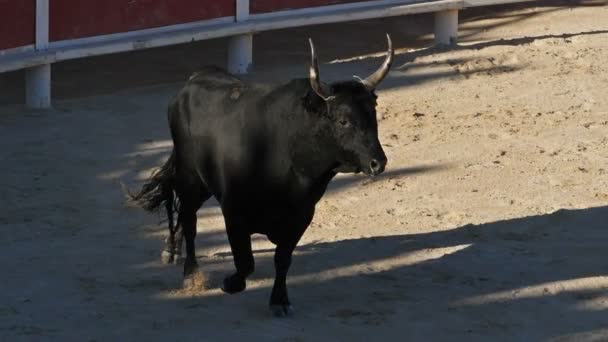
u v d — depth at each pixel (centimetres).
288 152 1627
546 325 1711
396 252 2031
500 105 3019
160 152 2656
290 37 3762
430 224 2220
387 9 3597
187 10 3322
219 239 2117
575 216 2233
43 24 3020
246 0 3419
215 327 1669
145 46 3188
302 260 1984
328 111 1568
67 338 1617
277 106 1642
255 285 1856
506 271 1934
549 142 2747
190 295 1811
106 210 2283
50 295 1794
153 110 2978
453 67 3312
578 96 3084
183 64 3469
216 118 1730
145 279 1886
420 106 3005
